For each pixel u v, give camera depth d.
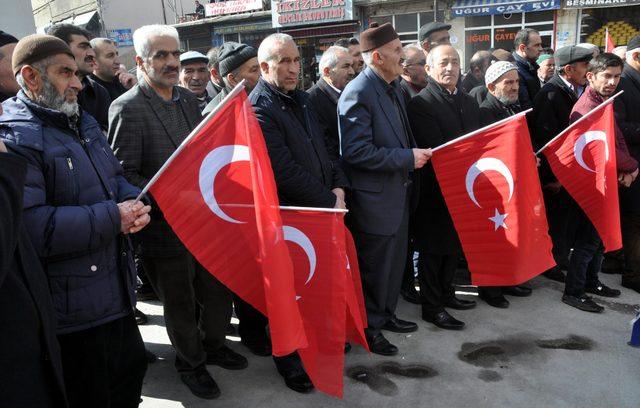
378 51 2.86
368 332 3.12
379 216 2.95
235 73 3.31
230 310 2.96
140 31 2.49
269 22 17.70
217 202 2.05
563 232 4.14
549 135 3.92
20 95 1.89
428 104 3.27
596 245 3.57
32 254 1.54
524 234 3.00
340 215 2.40
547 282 4.14
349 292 2.58
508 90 3.64
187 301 2.62
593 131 3.38
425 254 3.41
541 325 3.42
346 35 15.84
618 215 3.37
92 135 2.06
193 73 4.30
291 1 16.34
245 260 2.10
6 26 5.40
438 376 2.87
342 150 2.97
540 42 4.72
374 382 2.83
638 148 3.83
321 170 2.80
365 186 2.96
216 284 2.84
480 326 3.43
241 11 18.42
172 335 2.65
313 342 2.45
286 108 2.71
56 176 1.86
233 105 2.03
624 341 3.19
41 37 1.85
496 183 3.00
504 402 2.62
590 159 3.40
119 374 2.14
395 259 3.15
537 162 3.69
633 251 3.91
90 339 1.97
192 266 2.64
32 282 1.49
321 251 2.41
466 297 3.90
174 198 2.04
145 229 2.51
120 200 2.13
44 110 1.86
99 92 3.71
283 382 2.84
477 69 5.24
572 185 3.50
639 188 3.76
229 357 3.00
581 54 3.81
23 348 1.43
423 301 3.51
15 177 1.36
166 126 2.56
